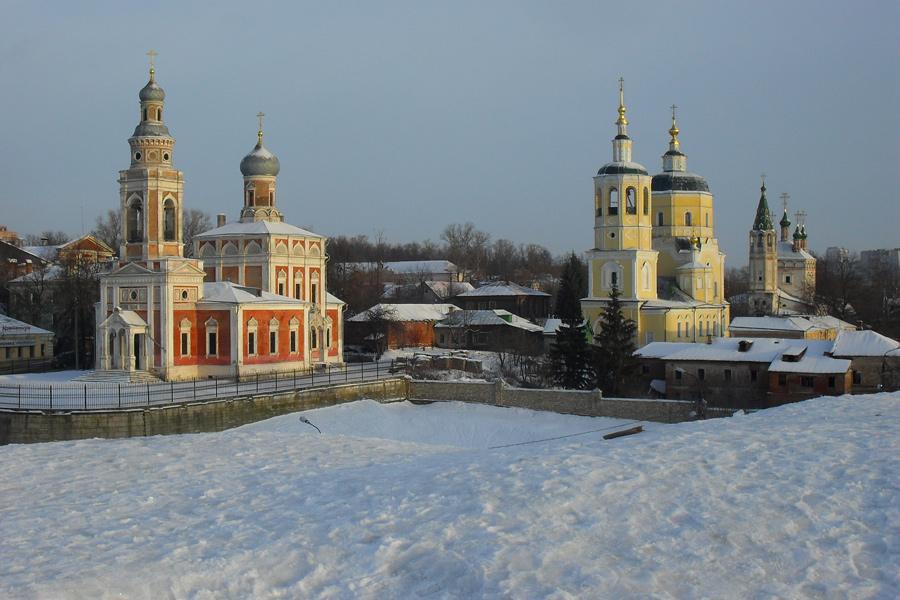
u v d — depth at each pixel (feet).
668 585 69.82
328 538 80.53
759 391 313.94
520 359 403.95
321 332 369.71
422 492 93.09
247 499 96.27
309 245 370.73
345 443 133.18
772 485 90.02
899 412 133.39
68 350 410.93
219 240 361.51
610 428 262.88
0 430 231.71
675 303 435.53
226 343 306.35
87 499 97.91
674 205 479.82
